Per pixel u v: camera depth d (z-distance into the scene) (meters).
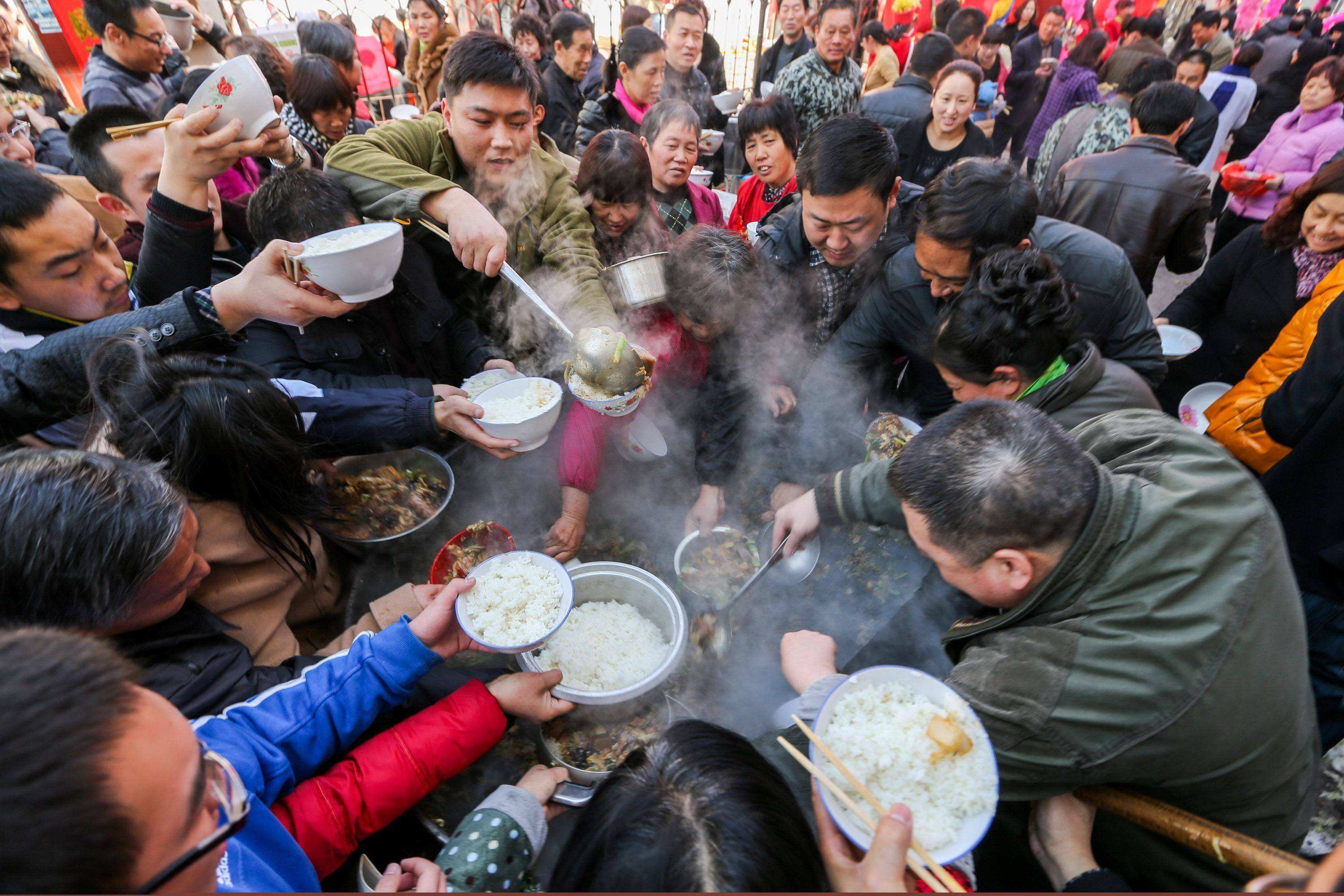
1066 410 1.39
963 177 1.59
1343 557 1.66
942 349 1.44
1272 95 5.11
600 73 4.93
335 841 0.96
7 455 0.88
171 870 0.52
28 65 3.56
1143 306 1.89
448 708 1.10
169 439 1.09
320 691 1.04
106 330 1.21
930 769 0.87
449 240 1.46
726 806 0.67
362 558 1.48
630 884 0.63
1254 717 0.90
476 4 5.49
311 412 1.39
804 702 1.05
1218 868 0.95
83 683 0.50
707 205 2.86
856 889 0.71
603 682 1.24
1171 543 0.94
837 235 1.83
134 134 1.30
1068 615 0.97
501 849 0.95
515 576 1.26
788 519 1.59
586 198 2.03
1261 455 1.99
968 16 5.50
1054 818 1.02
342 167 1.58
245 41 3.09
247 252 1.99
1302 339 1.92
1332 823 1.54
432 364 1.88
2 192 1.25
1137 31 5.36
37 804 0.43
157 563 0.88
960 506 0.95
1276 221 2.22
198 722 0.95
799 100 3.70
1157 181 2.64
